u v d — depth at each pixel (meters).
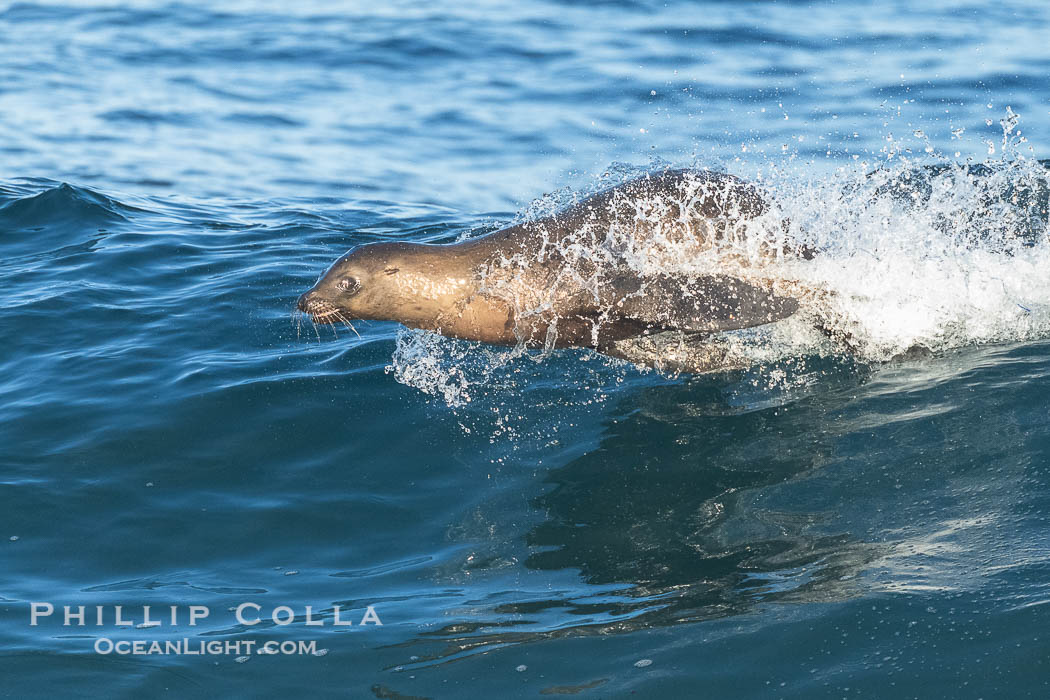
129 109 70.12
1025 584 19.42
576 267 29.25
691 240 29.56
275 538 24.22
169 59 79.06
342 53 79.19
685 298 28.17
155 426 28.73
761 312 27.47
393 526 24.53
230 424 28.91
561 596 21.27
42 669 19.67
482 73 74.00
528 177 57.41
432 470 26.81
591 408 29.31
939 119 61.09
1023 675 17.30
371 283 30.02
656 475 25.62
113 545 24.02
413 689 18.72
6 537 24.27
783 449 26.09
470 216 49.88
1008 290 32.06
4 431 28.53
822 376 29.83
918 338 30.78
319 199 53.50
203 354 33.09
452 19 85.38
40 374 31.84
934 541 21.33
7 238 43.69
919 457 24.72
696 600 20.53
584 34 80.25
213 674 19.47
